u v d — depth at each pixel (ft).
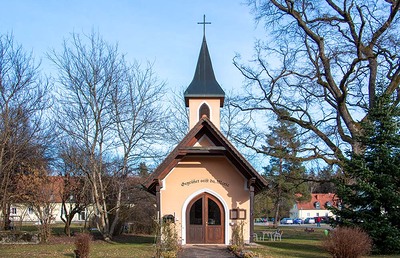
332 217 78.54
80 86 109.40
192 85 94.68
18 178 100.07
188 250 72.69
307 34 99.09
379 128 75.72
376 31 92.27
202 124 80.74
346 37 95.71
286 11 98.84
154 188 85.87
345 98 96.84
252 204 80.53
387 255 69.00
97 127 110.83
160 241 70.13
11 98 95.86
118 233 124.88
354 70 94.53
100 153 111.45
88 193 118.62
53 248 87.30
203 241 81.46
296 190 195.00
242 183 82.94
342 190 75.10
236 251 66.85
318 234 143.23
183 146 79.30
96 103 110.52
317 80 100.53
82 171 112.78
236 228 77.30
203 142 82.89
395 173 72.23
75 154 109.19
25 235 101.81
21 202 104.37
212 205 82.94
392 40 91.76
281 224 268.62
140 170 118.01
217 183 82.99
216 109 93.91
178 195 82.64
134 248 83.25
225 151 80.33
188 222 82.07
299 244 91.86
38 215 101.86
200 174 83.25
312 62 102.47
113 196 117.60
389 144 75.10
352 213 72.90
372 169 74.38
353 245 55.36
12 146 95.91
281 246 86.07
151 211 132.57
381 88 82.07
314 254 70.44
